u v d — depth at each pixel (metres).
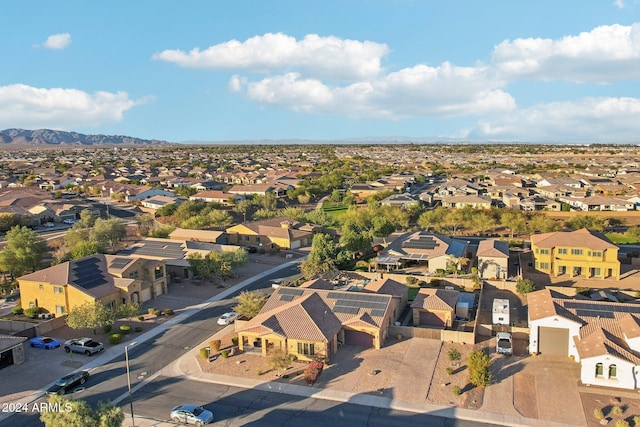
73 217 145.50
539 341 52.81
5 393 46.66
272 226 113.12
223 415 42.38
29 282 69.38
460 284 79.00
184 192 188.88
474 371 45.78
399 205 146.75
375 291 65.44
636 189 164.88
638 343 46.81
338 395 45.31
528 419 40.72
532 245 88.44
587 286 77.69
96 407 43.88
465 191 169.38
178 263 85.31
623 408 41.81
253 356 53.72
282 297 62.28
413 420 41.00
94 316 58.09
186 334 60.59
